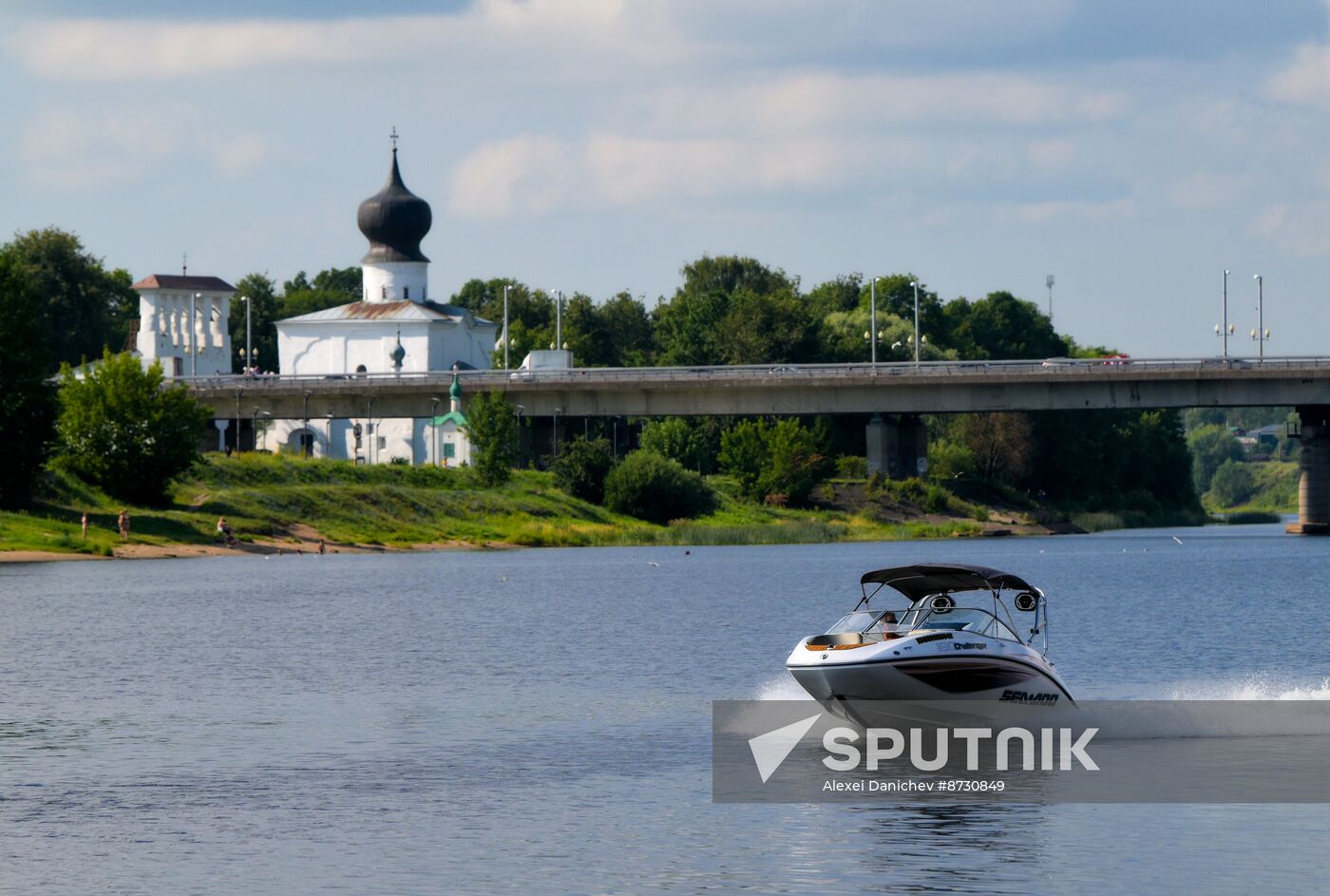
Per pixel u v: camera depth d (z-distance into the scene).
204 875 60.66
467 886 58.75
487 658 124.62
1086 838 64.81
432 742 86.44
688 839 65.12
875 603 100.12
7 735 89.50
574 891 58.09
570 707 98.19
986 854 62.66
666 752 83.06
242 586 199.62
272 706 99.94
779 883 58.91
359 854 63.25
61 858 63.22
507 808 70.69
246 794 73.94
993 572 87.88
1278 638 136.38
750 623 151.62
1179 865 61.00
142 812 70.62
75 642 136.88
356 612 165.00
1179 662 119.38
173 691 107.12
